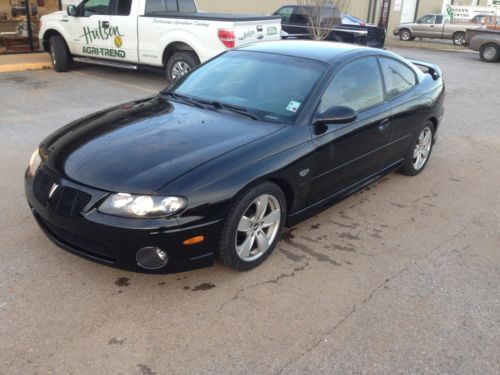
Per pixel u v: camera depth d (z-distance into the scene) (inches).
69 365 103.2
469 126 319.6
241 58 179.8
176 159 125.6
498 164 248.8
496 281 142.5
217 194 121.4
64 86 368.2
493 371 107.4
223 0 657.6
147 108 161.5
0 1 445.1
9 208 169.9
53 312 119.0
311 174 149.6
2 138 244.8
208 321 118.6
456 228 175.5
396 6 1121.4
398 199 198.5
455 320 123.9
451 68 607.2
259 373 103.7
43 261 139.3
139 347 109.2
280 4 746.8
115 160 126.0
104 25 381.4
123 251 118.0
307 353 109.9
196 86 174.6
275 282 135.6
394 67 197.3
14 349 106.8
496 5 989.8
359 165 175.2
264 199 135.9
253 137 138.0
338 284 136.3
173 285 131.7
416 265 148.6
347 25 607.5
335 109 149.5
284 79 162.6
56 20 404.2
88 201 118.9
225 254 129.6
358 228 170.7
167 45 358.0
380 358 109.6
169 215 116.2
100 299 124.6
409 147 211.8
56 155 134.3
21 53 466.9
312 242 158.7
